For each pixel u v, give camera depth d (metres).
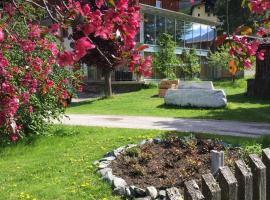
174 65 40.41
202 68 47.78
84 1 3.17
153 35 40.81
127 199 7.91
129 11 3.11
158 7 40.59
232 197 3.14
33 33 5.70
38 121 14.05
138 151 9.80
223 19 49.22
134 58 3.58
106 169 9.14
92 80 38.69
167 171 8.85
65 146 12.57
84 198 7.97
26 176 9.59
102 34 3.08
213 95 22.64
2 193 8.49
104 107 24.81
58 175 9.37
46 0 3.13
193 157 9.43
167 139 10.70
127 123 17.56
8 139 12.58
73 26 3.04
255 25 3.96
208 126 16.59
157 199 7.83
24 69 7.29
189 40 47.00
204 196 3.09
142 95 31.09
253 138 12.50
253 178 3.47
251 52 3.89
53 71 12.98
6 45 4.62
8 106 4.58
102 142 12.16
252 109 21.95
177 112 21.50
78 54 3.03
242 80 37.28
